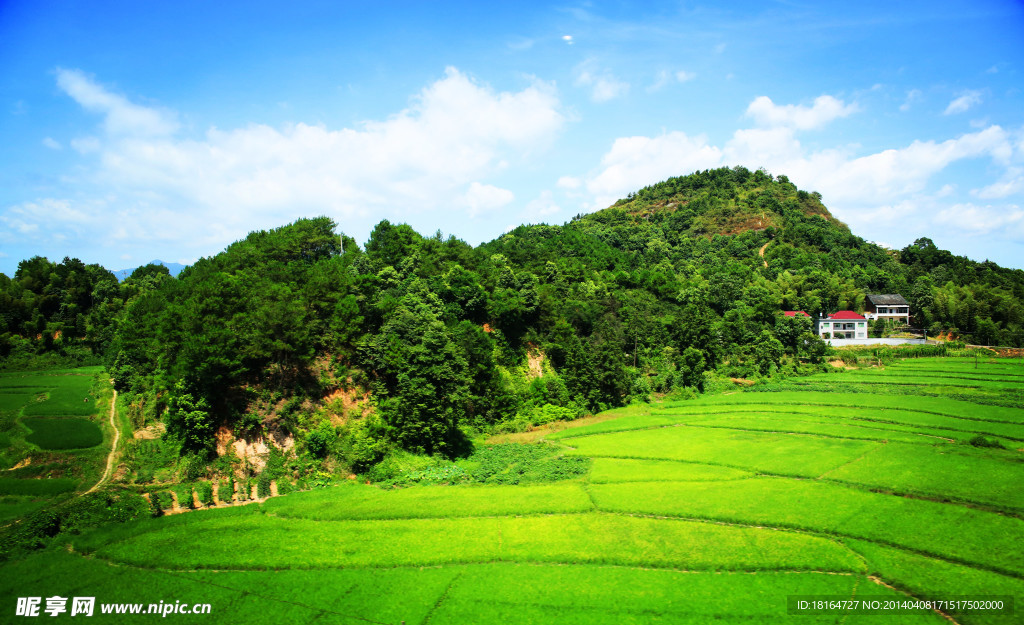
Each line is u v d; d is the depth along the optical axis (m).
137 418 80.56
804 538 51.81
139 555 49.28
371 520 57.81
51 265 145.75
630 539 52.31
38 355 125.31
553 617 40.59
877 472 67.75
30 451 71.25
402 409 79.81
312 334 84.31
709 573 46.41
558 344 118.88
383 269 109.88
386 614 41.28
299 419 76.06
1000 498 57.91
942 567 45.78
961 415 94.94
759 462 74.56
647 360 134.12
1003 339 165.62
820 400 110.44
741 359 142.75
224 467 68.38
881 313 192.00
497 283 122.12
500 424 99.25
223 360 69.44
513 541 52.16
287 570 47.69
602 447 85.56
